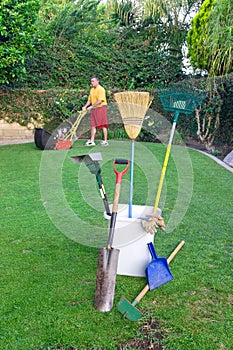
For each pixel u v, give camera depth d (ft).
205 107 23.98
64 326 6.14
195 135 26.55
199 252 8.97
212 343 5.71
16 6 24.56
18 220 11.22
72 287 7.37
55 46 35.53
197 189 14.57
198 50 26.84
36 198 13.57
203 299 6.95
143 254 7.75
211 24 23.06
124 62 37.86
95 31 38.58
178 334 5.94
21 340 5.79
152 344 5.72
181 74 38.22
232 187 14.97
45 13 42.93
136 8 39.75
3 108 30.22
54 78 35.88
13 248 9.20
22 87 33.12
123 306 6.25
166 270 7.68
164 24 39.14
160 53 37.96
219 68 23.57
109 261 6.86
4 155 22.44
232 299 6.95
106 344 5.71
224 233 10.16
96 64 37.19
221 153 23.18
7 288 7.29
